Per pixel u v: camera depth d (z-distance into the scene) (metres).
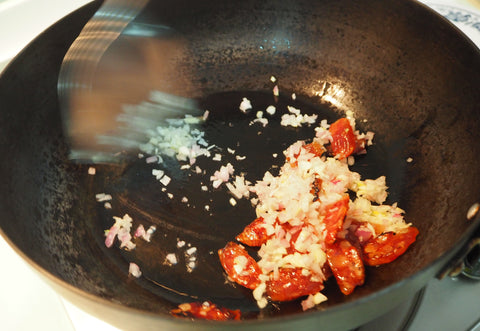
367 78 0.50
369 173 0.46
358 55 0.50
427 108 0.46
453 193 0.41
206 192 0.46
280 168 0.47
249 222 0.44
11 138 0.43
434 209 0.41
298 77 0.52
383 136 0.48
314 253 0.40
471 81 0.42
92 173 0.47
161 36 0.51
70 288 0.32
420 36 0.46
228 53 0.53
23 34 0.53
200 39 0.53
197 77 0.53
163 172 0.47
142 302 0.40
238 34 0.53
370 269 0.40
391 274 0.39
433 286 0.38
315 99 0.51
